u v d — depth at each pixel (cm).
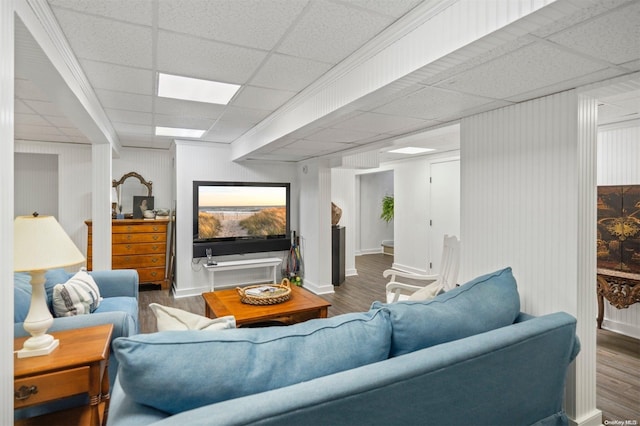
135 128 409
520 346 144
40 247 160
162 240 523
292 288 358
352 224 645
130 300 297
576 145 195
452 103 223
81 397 177
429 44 156
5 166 121
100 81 253
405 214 673
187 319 148
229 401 96
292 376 110
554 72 172
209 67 227
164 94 282
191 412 91
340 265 568
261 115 348
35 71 181
